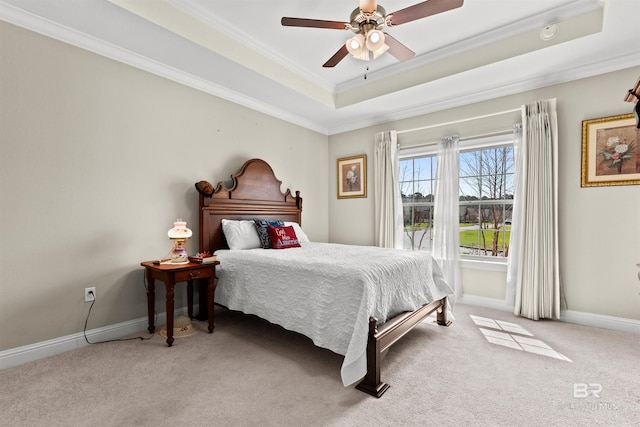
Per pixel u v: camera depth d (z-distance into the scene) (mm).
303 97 3697
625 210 2734
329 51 3168
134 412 1582
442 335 2646
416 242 4254
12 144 2092
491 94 3426
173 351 2324
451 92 3543
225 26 2703
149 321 2672
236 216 3518
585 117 2910
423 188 4195
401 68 3443
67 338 2322
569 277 2992
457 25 2719
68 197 2342
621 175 2742
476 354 2275
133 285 2709
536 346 2410
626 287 2729
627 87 2715
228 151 3551
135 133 2740
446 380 1911
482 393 1766
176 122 3049
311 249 3150
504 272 3391
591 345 2422
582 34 2426
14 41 2100
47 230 2240
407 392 1781
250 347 2410
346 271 2047
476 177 3770
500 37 2791
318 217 4855
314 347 2418
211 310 2717
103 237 2529
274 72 3262
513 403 1668
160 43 2529
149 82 2838
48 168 2246
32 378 1911
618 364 2105
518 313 3154
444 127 3852
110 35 2416
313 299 2172
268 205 3908
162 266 2516
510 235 3291
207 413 1578
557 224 2980
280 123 4223
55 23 2242
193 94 3197
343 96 4035
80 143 2408
